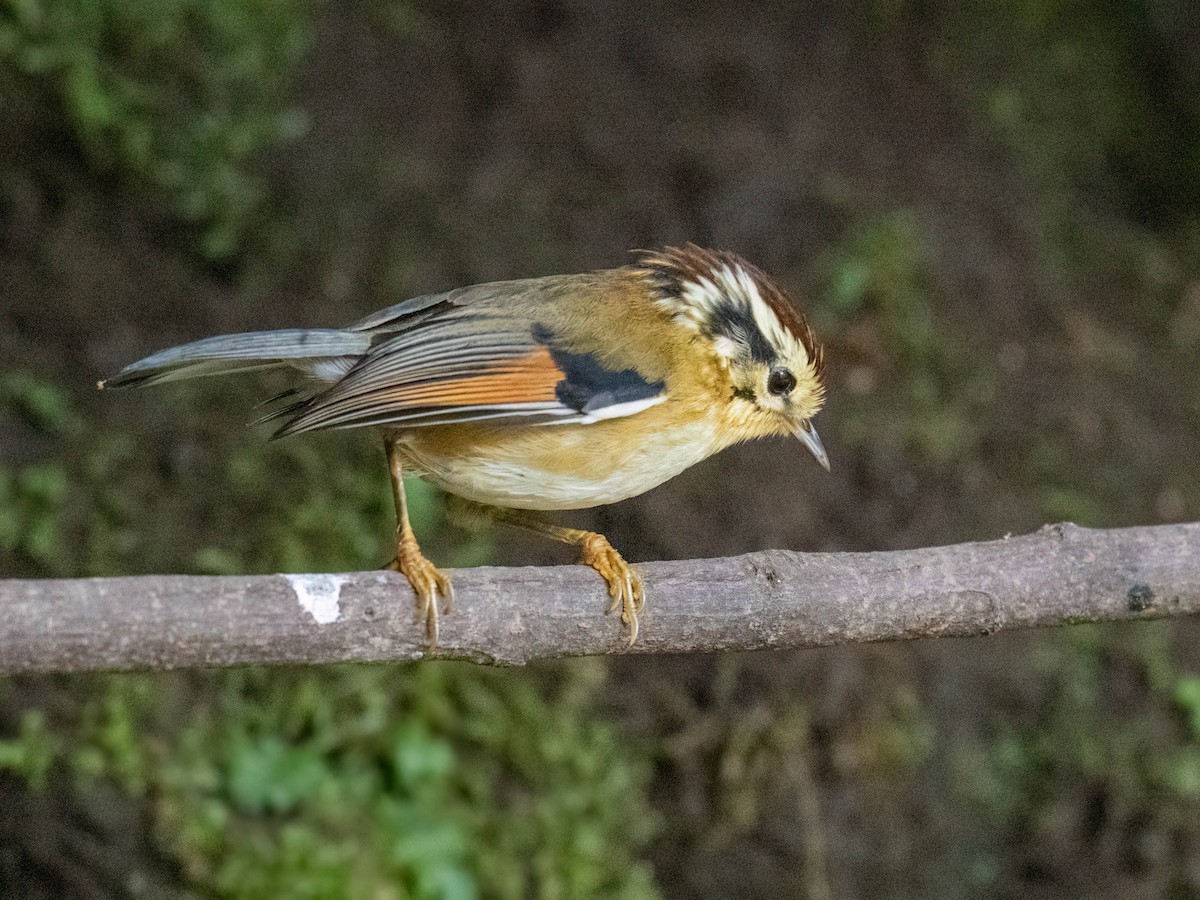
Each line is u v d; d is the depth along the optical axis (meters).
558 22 13.65
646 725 12.15
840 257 13.46
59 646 5.36
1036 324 14.05
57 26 11.45
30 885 9.78
